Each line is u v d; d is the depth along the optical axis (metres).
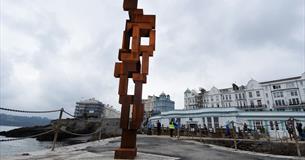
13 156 6.17
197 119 39.03
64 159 5.78
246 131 26.38
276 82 59.62
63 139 56.56
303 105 53.34
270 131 33.09
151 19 7.38
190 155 7.98
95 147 9.85
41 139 55.19
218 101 69.75
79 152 7.59
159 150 9.26
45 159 5.71
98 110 113.94
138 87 6.57
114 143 12.73
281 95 58.16
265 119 34.34
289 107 55.75
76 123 62.34
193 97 79.31
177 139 17.61
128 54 6.89
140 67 7.32
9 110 5.95
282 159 7.80
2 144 38.75
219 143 19.59
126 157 5.98
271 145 18.16
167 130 27.03
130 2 7.52
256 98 61.72
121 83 6.63
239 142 19.66
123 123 6.31
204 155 8.09
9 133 69.19
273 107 58.34
